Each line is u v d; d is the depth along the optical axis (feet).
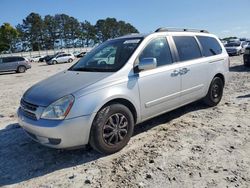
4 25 324.19
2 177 12.66
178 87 17.35
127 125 14.46
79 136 12.87
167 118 19.33
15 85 46.83
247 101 23.48
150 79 15.49
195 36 19.84
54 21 392.27
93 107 13.05
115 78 14.12
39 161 13.99
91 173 12.51
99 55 16.90
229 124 17.75
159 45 16.78
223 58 21.72
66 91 13.08
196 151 14.02
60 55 133.80
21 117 13.96
